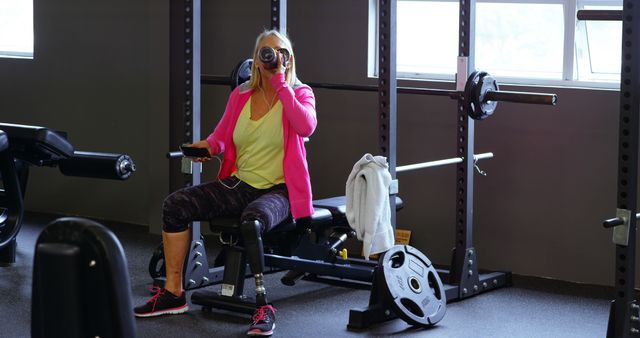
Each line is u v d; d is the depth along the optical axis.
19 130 3.13
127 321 1.03
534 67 4.87
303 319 3.93
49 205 6.46
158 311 3.88
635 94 3.13
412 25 5.14
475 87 4.13
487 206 4.93
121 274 1.02
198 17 4.32
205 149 3.79
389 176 3.79
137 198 6.11
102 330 1.02
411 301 3.82
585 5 4.66
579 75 4.75
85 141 6.26
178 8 5.56
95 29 6.12
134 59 5.99
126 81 6.05
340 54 5.25
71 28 6.21
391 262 3.89
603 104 4.57
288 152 3.76
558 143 4.70
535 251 4.82
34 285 1.02
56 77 6.32
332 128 5.32
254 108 3.80
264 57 3.62
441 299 3.98
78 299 1.00
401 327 3.83
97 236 1.01
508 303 4.29
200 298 3.91
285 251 4.03
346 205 3.78
